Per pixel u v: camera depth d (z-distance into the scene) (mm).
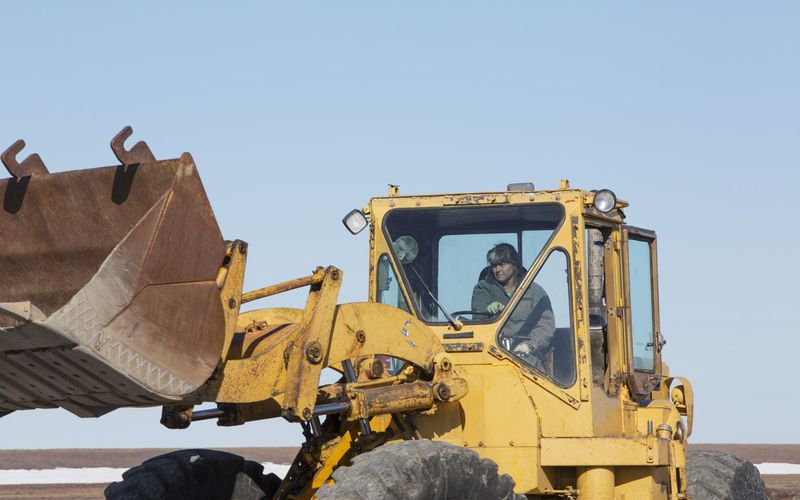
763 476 41938
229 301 9141
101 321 8156
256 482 12250
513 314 11469
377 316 10578
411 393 10680
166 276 8539
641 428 12430
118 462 47312
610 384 11969
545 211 11688
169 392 8453
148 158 9133
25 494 31531
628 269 12344
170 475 11750
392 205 12094
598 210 11555
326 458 10633
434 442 9781
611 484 11352
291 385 9586
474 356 11281
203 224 8781
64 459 48562
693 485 15188
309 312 9969
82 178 9383
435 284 11797
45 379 8672
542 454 11008
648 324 13133
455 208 11906
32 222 9617
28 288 9570
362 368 10969
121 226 9180
